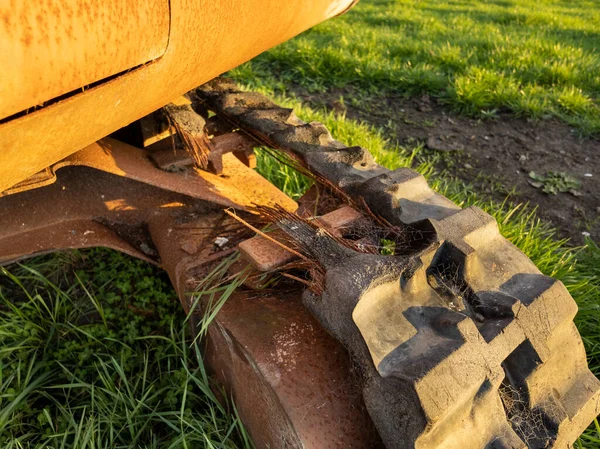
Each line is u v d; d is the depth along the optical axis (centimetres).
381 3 930
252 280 163
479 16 819
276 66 543
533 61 547
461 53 581
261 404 149
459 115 469
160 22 113
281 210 168
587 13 890
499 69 541
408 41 617
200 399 183
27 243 194
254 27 155
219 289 166
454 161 400
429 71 521
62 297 216
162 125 210
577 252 275
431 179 334
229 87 230
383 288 133
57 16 89
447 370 121
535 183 372
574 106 467
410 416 119
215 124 224
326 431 133
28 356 194
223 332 158
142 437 174
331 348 147
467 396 124
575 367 158
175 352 196
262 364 142
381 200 163
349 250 145
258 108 213
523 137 436
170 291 224
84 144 135
